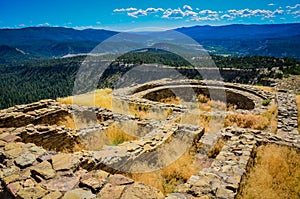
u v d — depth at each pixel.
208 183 5.52
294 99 17.19
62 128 9.60
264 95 18.88
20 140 7.50
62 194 4.47
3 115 10.23
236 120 12.49
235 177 5.83
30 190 4.54
